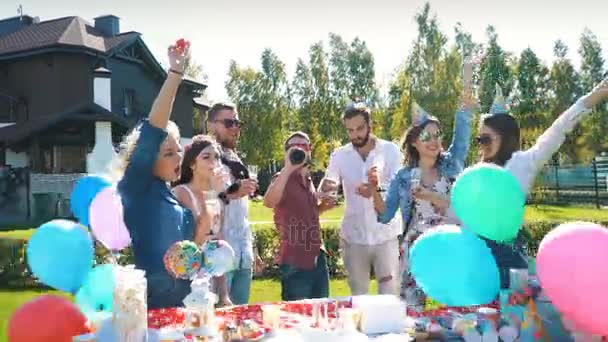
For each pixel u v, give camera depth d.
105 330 2.12
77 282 2.62
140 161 2.62
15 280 8.69
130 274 2.19
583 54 37.03
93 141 20.70
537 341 2.18
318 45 36.28
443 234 2.49
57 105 23.41
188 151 3.05
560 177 24.14
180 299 2.78
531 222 10.03
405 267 3.46
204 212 3.02
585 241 2.02
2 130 22.88
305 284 3.85
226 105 4.00
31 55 23.42
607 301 1.95
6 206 18.30
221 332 2.35
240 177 3.89
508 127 3.10
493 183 2.45
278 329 2.45
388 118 25.94
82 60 23.75
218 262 2.46
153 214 2.68
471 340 2.23
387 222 3.71
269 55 37.88
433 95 25.50
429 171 3.56
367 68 37.16
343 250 4.45
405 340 2.32
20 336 2.21
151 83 26.94
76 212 3.26
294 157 3.78
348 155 4.41
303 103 36.44
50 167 21.06
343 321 2.49
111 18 26.97
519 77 30.77
